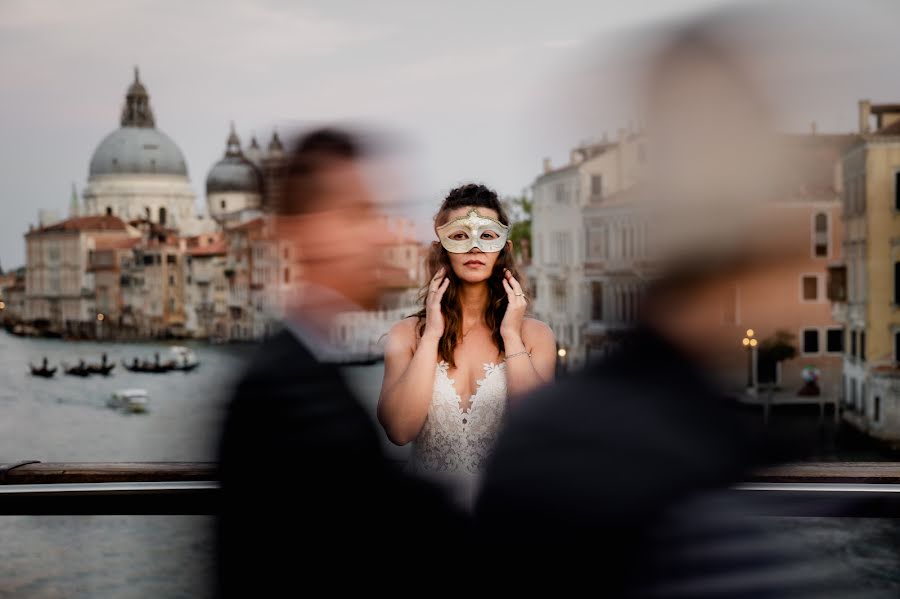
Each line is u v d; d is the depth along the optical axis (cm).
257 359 349
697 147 277
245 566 351
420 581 341
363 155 365
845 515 351
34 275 19238
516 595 323
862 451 3781
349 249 360
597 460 302
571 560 312
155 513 366
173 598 349
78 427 6075
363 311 363
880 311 4022
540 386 314
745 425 293
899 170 4019
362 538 346
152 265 16225
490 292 378
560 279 6031
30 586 577
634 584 312
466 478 361
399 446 383
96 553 590
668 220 281
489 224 364
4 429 5962
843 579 398
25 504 380
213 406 346
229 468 345
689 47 281
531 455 312
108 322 17462
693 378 288
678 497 305
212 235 16262
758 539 326
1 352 14275
